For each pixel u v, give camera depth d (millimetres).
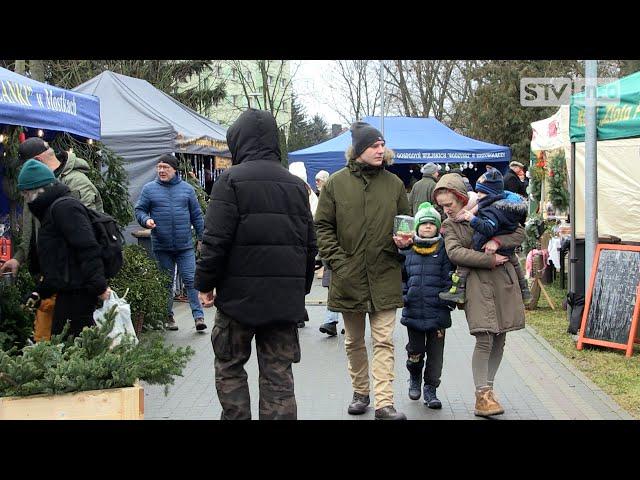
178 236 9727
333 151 20891
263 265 4504
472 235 5793
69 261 5148
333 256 5719
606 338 8102
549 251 13375
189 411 5988
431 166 12797
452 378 7184
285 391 4629
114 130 13305
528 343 8688
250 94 44375
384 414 5598
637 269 8047
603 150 14219
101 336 4566
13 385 4121
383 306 5613
